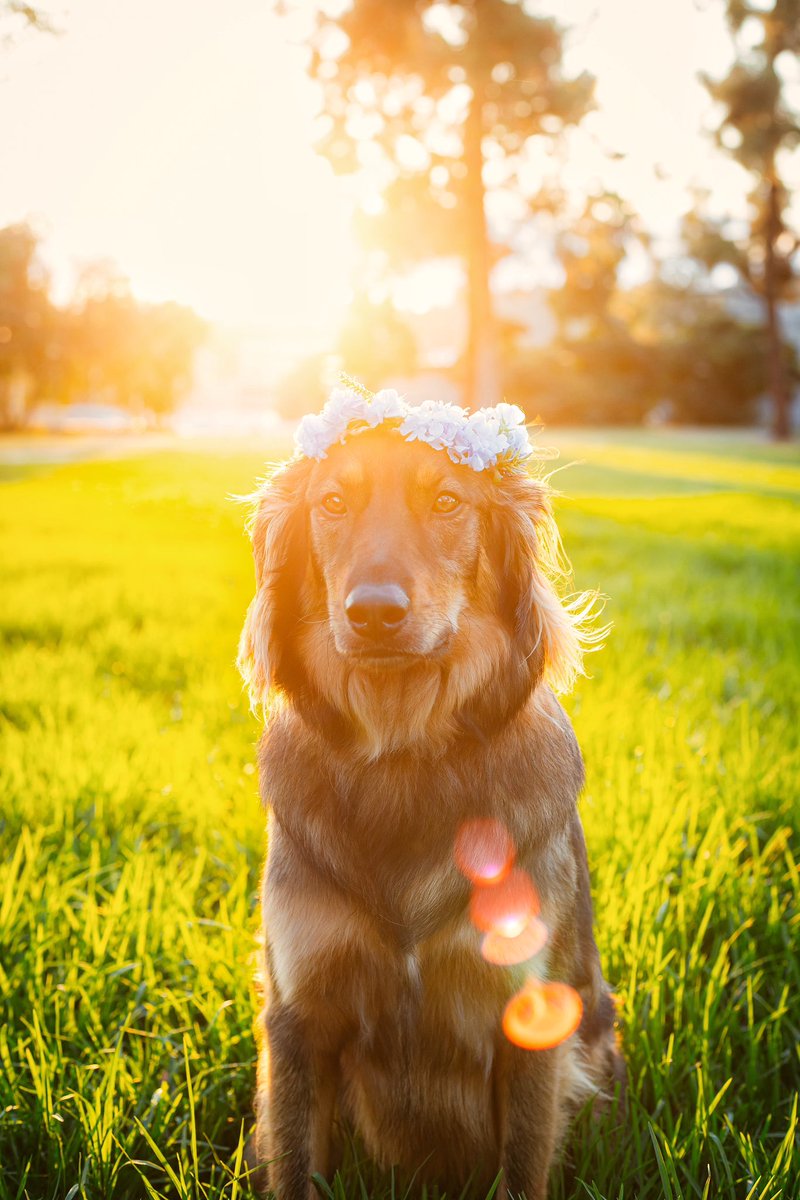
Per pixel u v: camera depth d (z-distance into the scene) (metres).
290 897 0.83
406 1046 0.83
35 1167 0.86
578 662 0.91
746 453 10.47
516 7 8.04
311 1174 0.83
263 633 0.88
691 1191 0.81
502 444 0.88
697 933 1.09
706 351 17.05
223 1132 0.93
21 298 17.20
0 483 5.82
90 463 6.65
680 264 15.20
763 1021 0.99
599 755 1.43
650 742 1.49
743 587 2.96
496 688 0.86
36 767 1.47
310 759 0.85
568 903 0.85
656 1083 0.91
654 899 1.09
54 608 2.55
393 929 0.81
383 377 12.21
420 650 0.80
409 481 0.85
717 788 1.35
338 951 0.82
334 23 8.34
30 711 1.76
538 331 20.03
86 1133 0.85
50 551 3.52
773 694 1.85
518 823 0.83
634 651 2.10
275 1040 0.84
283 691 0.88
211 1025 0.96
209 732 1.67
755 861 1.18
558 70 8.28
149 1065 0.94
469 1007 0.83
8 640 2.34
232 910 1.15
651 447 11.41
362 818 0.83
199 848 1.25
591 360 17.16
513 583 0.89
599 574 3.20
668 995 1.01
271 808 0.86
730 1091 0.94
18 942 1.06
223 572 3.16
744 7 10.20
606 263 10.27
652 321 16.94
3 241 16.62
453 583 0.85
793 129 10.63
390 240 9.15
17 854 1.17
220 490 4.73
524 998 0.82
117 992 1.04
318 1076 0.86
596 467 8.27
